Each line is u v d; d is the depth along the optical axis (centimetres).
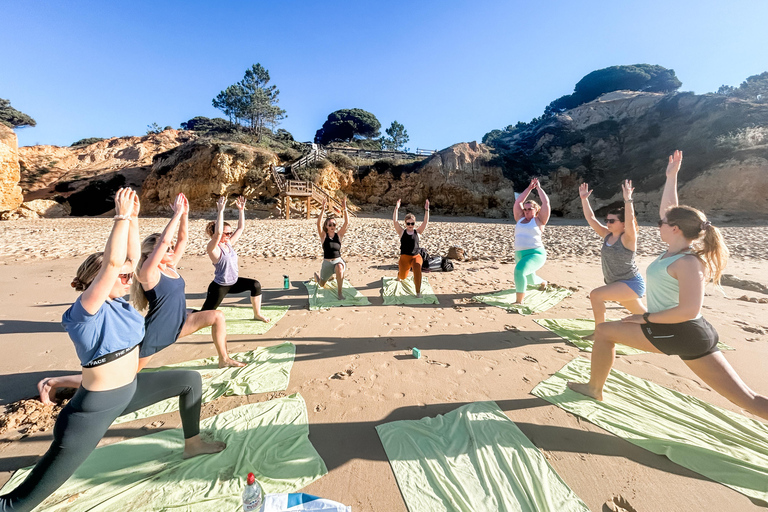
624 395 350
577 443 285
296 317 596
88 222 2752
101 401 200
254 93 5453
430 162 4094
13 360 439
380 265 1030
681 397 346
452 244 1463
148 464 261
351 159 4131
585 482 245
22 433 300
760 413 257
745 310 620
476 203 3994
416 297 700
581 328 532
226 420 310
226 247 525
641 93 5625
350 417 321
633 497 233
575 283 816
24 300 682
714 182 2917
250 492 206
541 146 4859
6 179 3369
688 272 269
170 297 311
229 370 405
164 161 3988
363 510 222
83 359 196
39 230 1933
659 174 3459
